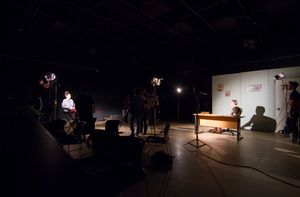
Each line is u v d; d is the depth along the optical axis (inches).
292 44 251.4
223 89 319.0
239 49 305.7
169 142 197.5
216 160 138.9
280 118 256.2
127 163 73.8
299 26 245.4
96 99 387.2
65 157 41.8
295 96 201.6
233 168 123.6
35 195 25.2
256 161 137.5
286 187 96.8
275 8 213.3
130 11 222.1
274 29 265.4
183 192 90.8
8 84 277.1
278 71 259.9
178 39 319.0
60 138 115.3
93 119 159.6
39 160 39.1
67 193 26.3
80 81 362.9
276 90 260.1
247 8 214.4
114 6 210.4
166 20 247.4
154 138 201.8
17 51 273.7
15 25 250.4
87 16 230.8
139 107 224.1
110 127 122.7
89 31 278.7
